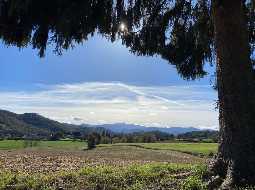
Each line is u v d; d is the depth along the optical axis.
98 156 47.72
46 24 14.23
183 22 16.42
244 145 13.63
